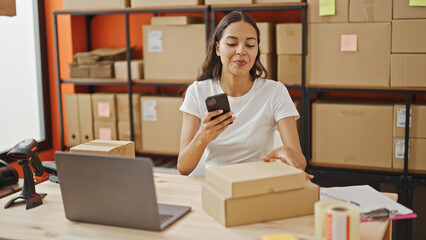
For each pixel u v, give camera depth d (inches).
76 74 133.0
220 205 50.8
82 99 132.7
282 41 112.1
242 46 69.5
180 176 69.7
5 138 129.4
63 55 141.6
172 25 121.7
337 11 105.7
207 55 76.4
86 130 134.0
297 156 64.1
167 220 52.2
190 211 55.4
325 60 108.6
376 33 103.5
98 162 50.1
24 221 54.5
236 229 49.9
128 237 49.1
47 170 70.4
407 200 106.6
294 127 73.1
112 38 146.1
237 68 70.4
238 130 74.2
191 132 74.7
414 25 100.5
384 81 104.6
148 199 49.2
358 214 45.0
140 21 142.3
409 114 103.8
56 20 130.6
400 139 105.2
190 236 48.6
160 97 125.9
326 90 109.7
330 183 119.9
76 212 53.5
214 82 76.5
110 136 131.8
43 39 141.5
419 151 104.6
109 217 52.0
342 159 110.7
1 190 79.0
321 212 46.9
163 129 126.3
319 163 112.8
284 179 51.9
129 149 68.9
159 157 143.5
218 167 55.9
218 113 62.5
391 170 107.1
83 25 145.5
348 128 109.1
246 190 50.2
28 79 137.9
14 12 95.5
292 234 48.4
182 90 125.1
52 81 144.5
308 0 107.8
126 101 129.2
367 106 106.9
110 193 50.8
